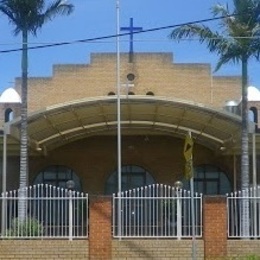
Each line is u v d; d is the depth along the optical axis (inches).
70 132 1228.5
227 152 1261.1
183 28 973.2
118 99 1023.0
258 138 1107.9
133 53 1393.9
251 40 969.5
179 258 792.9
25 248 794.2
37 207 823.7
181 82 1395.2
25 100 992.9
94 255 784.3
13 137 1095.0
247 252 789.9
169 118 1144.8
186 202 818.2
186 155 623.5
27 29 1000.2
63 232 813.2
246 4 971.3
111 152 1350.9
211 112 1042.1
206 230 788.6
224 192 1338.6
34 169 1338.6
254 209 812.0
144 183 1349.7
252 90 1390.3
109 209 792.9
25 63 996.6
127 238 803.4
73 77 1392.7
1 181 1290.6
